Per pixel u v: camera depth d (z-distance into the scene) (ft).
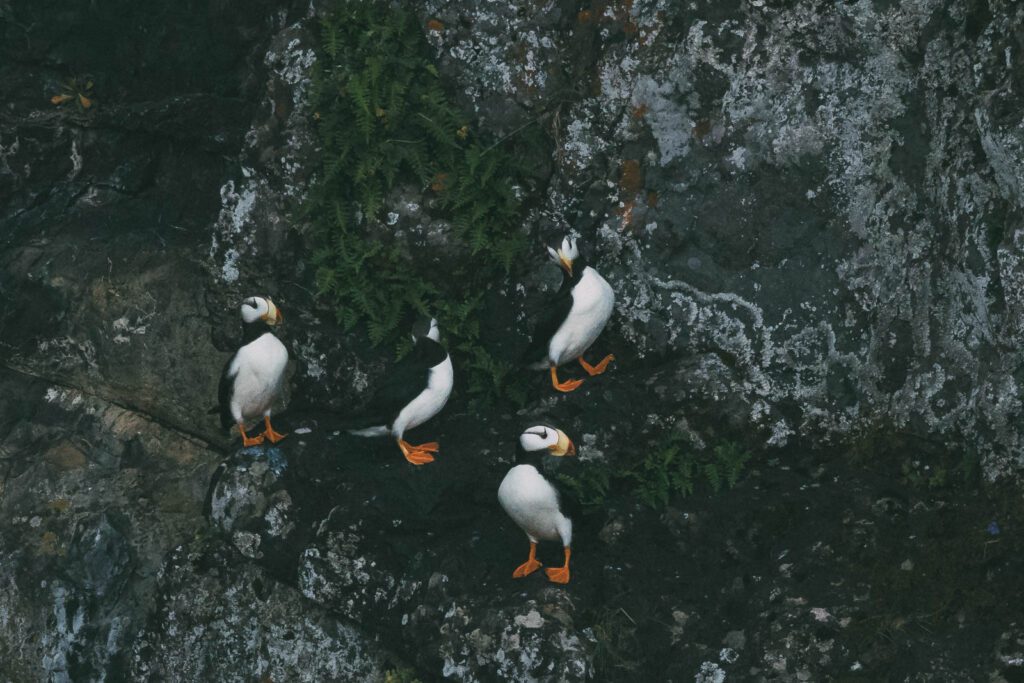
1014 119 32.99
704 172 39.22
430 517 37.01
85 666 41.06
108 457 44.83
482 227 40.14
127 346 45.29
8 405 47.55
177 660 38.55
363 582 36.42
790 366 38.19
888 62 37.47
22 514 43.60
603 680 32.30
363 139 40.14
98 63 51.98
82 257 46.98
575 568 34.60
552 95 40.50
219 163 50.67
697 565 35.47
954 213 36.63
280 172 41.34
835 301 38.06
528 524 33.35
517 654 32.58
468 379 41.75
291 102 41.29
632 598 34.06
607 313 38.11
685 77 39.17
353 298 40.68
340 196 40.73
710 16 38.81
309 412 41.86
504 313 41.68
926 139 37.50
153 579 41.06
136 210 51.08
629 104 39.86
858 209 37.96
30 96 52.03
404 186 40.63
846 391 37.93
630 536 36.17
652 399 38.65
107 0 50.80
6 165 51.52
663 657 32.89
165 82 51.72
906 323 37.63
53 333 46.78
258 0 49.73
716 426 38.45
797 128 38.22
